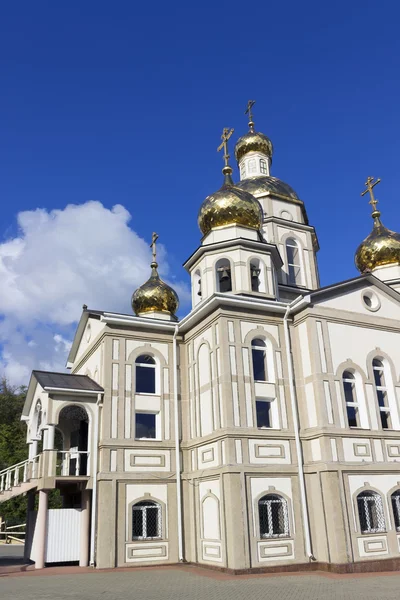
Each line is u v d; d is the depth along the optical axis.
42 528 20.27
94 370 23.53
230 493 18.47
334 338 21.47
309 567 18.64
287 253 29.42
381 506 19.72
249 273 24.58
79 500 23.33
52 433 20.72
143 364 22.75
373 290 23.34
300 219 30.64
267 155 33.91
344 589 14.64
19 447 50.22
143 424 22.12
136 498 20.59
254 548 18.16
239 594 13.88
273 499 19.27
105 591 14.52
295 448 20.22
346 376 21.52
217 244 24.91
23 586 15.72
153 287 30.84
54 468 20.34
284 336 21.81
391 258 30.67
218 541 18.94
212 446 20.28
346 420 20.36
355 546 18.56
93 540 19.95
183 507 21.25
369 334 22.42
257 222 26.39
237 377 20.28
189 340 23.41
